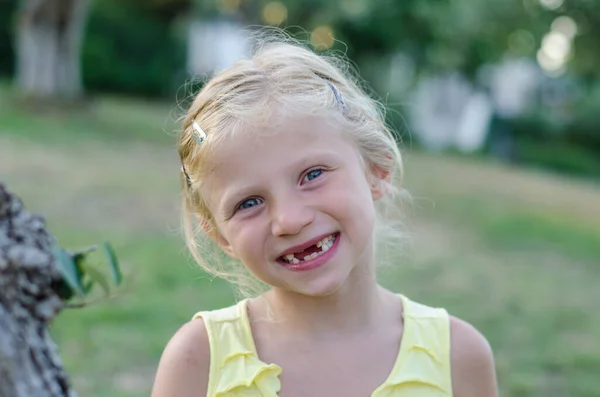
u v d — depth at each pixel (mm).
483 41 22703
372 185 1858
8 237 1282
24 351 1257
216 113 1721
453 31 21422
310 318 1811
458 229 9312
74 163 11172
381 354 1813
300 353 1808
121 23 24094
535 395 4359
